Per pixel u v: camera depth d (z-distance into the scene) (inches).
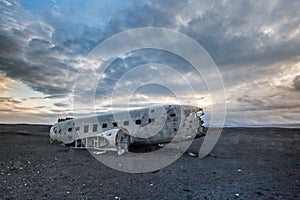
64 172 328.2
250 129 1090.7
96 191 232.1
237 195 219.8
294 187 248.1
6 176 297.1
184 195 220.2
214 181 276.2
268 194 222.5
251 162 413.7
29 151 568.7
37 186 249.4
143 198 210.4
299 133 959.6
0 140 882.8
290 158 456.8
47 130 1526.8
